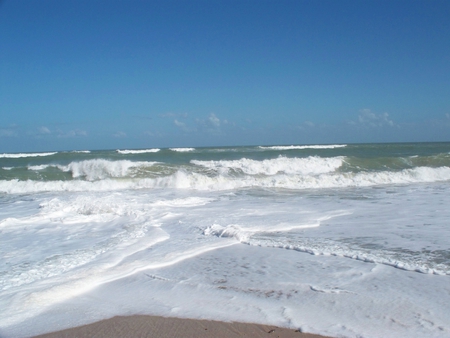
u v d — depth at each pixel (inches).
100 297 178.4
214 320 153.1
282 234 294.7
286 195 514.3
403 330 142.4
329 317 154.3
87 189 608.4
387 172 657.0
